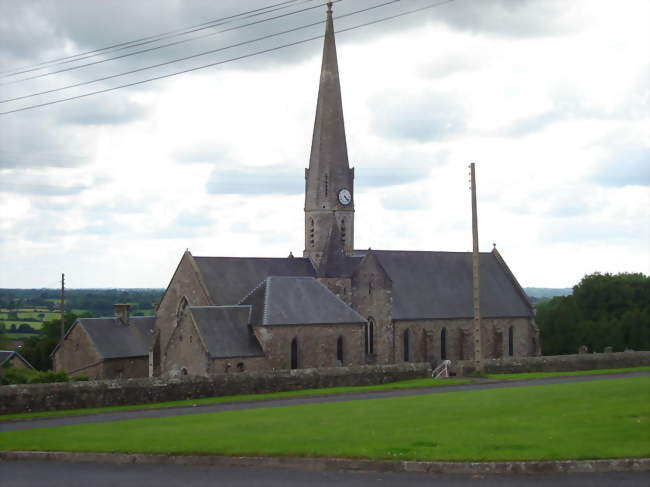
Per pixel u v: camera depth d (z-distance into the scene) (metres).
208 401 51.72
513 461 28.77
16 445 34.28
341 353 81.81
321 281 90.69
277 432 35.12
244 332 77.00
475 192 73.69
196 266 87.44
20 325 187.62
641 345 118.75
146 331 101.75
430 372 68.50
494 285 110.69
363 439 32.69
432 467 28.94
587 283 137.00
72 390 48.47
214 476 29.16
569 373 71.06
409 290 101.06
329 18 100.75
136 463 31.61
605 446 30.36
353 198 100.69
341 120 100.31
